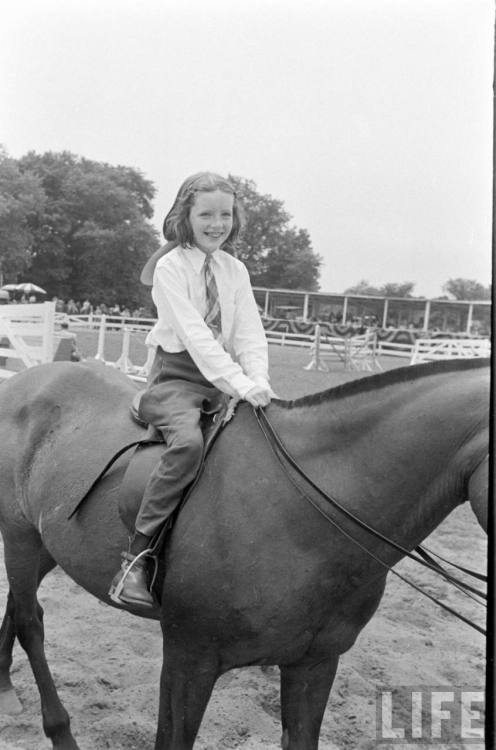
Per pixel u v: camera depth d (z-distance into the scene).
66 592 5.04
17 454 3.43
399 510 2.46
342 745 3.48
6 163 59.78
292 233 82.94
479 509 2.17
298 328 35.22
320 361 20.42
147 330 23.03
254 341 2.88
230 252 2.91
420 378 2.49
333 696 3.87
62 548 3.06
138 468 2.77
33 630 3.46
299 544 2.48
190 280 2.76
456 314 50.53
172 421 2.69
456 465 2.34
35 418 3.43
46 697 3.34
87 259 62.31
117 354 19.28
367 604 2.62
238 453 2.63
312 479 2.55
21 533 3.44
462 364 2.46
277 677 4.09
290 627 2.49
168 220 2.80
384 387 2.52
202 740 3.42
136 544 2.61
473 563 6.10
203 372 2.70
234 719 3.59
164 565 2.63
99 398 3.38
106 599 2.96
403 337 33.66
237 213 2.81
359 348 22.58
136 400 3.11
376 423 2.50
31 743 3.39
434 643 4.67
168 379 2.84
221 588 2.50
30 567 3.48
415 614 5.10
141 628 4.54
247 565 2.48
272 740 3.46
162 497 2.58
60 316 22.06
